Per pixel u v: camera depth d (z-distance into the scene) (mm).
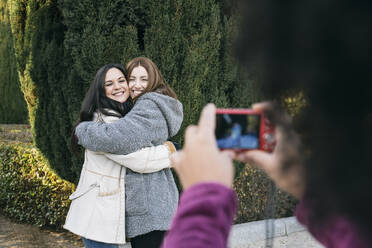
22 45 4266
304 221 553
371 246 460
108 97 2574
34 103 4195
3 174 4910
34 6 4035
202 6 3570
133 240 2537
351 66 434
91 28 3289
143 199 2422
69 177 3994
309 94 483
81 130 2463
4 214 5129
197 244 490
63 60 3641
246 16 508
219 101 3729
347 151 455
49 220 4668
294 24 458
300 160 521
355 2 424
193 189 533
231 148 648
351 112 449
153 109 2475
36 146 4156
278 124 536
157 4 3371
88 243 2443
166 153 2457
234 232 3703
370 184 448
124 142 2346
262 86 529
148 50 3393
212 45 3639
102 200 2404
